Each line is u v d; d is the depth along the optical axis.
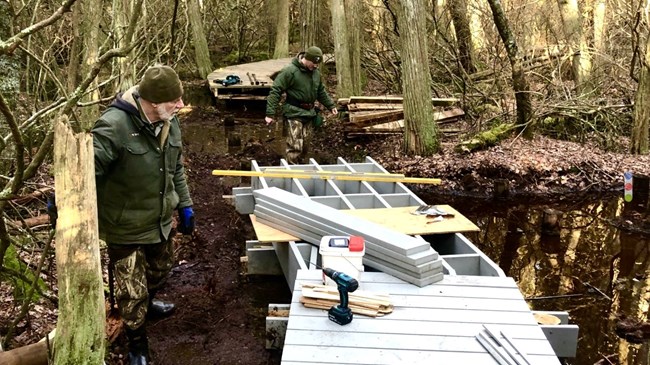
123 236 3.28
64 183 2.05
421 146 8.74
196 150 9.42
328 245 3.40
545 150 8.77
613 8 10.82
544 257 5.88
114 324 3.85
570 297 4.97
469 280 3.55
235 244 5.64
